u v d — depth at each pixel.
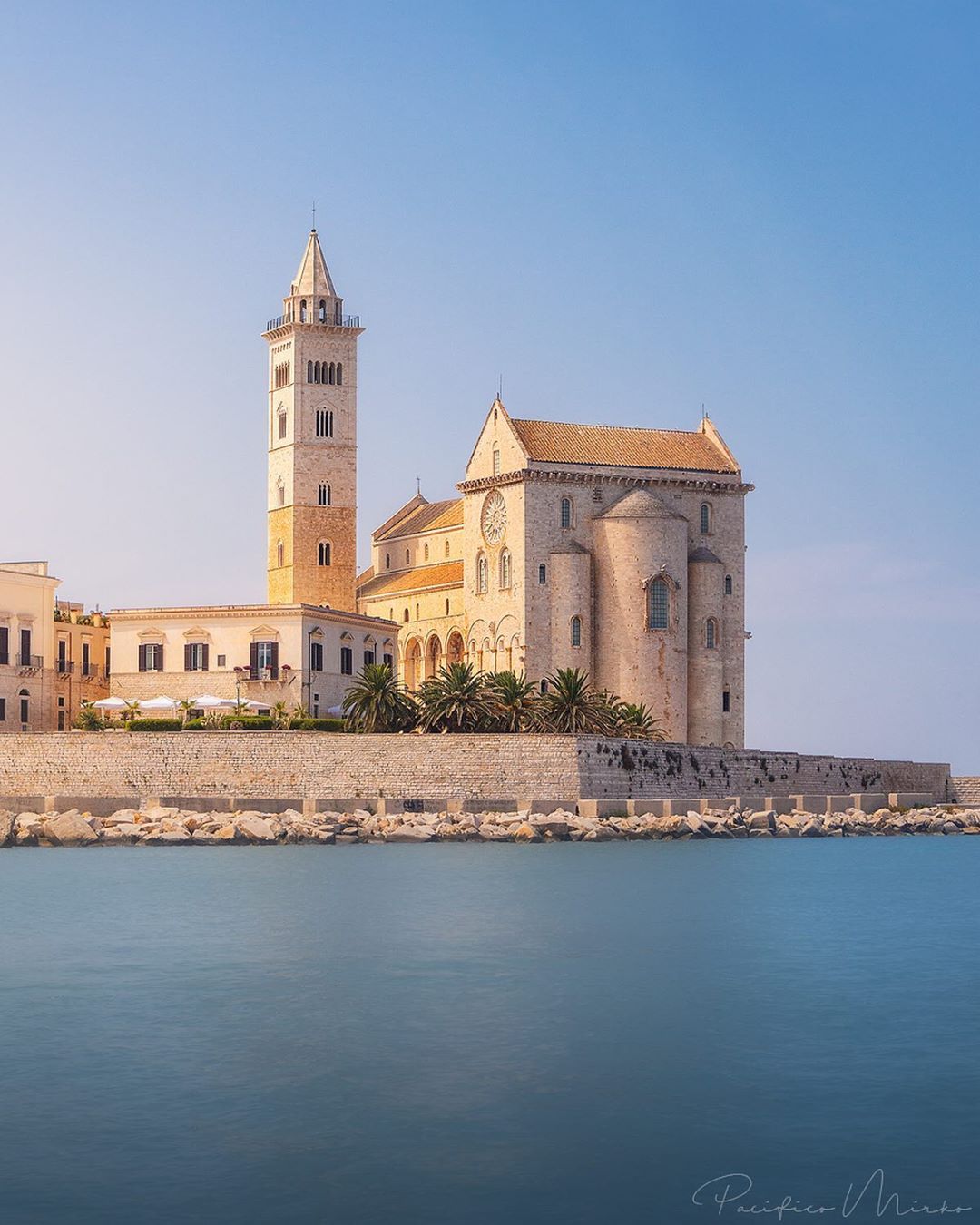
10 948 71.00
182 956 68.94
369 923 79.19
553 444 181.25
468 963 67.56
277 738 140.38
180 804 136.25
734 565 185.75
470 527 186.38
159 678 167.50
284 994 60.25
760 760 158.12
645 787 145.62
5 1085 46.91
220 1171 39.59
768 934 77.56
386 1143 41.66
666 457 184.88
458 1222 36.38
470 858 114.94
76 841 124.44
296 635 165.50
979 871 112.25
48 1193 38.06
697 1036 53.25
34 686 165.75
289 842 126.75
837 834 150.25
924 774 173.88
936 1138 42.16
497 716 148.62
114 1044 51.91
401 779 139.25
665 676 176.38
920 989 61.84
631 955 70.19
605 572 178.00
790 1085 47.19
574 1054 50.84
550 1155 40.81
